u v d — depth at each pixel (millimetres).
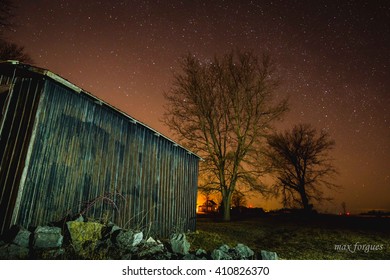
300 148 30641
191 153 13133
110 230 6070
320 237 13227
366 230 15633
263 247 10711
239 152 22531
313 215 28484
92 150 7441
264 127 22312
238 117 23000
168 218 10711
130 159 8938
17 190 5355
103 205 7574
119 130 8602
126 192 8555
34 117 5812
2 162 5711
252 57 22906
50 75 5957
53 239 5016
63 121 6598
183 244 6773
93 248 5320
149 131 10148
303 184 29484
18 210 5328
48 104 6188
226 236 12750
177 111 22297
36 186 5754
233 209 34625
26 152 5586
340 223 20266
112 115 8367
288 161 30344
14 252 4504
